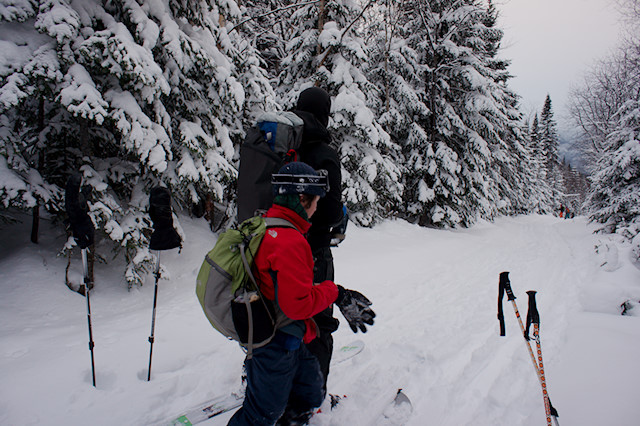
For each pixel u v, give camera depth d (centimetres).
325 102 223
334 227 239
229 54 703
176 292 537
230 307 165
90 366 292
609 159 1214
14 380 263
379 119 1266
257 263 168
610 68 1998
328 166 209
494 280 653
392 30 1259
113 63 443
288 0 1271
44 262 516
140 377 293
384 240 1027
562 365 320
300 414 218
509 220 2239
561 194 4931
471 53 1388
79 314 440
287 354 182
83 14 445
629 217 1205
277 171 202
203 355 331
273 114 207
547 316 463
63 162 552
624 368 290
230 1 646
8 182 429
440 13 1462
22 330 374
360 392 276
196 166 598
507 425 244
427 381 298
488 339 386
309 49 1057
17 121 525
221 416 242
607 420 229
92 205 480
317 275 217
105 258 570
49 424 227
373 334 392
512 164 2170
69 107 414
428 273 691
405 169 1364
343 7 1036
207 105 630
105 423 233
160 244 275
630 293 453
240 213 211
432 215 1430
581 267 764
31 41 421
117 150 597
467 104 1381
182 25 582
